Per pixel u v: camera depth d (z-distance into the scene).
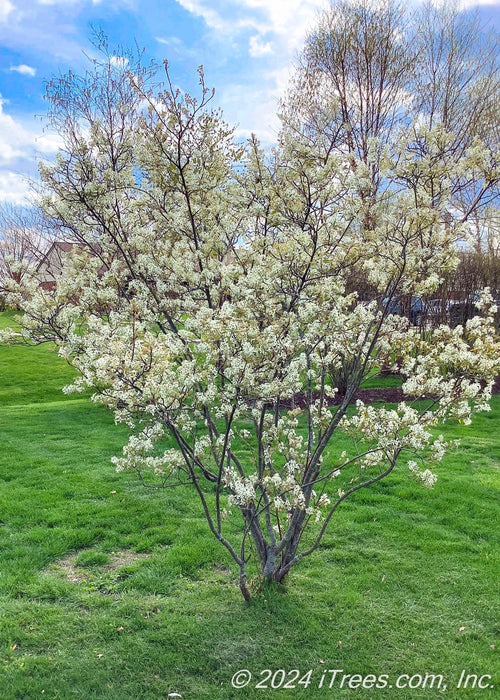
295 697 3.20
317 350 4.48
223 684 3.30
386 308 4.13
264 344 3.45
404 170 4.20
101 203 4.15
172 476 7.02
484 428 9.34
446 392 3.92
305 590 4.36
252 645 3.64
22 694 3.16
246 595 4.07
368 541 5.23
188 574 4.61
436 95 14.57
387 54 13.88
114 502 6.21
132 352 3.37
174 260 4.34
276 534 5.28
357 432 4.23
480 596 4.25
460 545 5.09
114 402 3.52
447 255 4.18
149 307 4.28
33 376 15.52
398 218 4.38
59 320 3.90
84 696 3.16
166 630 3.79
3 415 10.84
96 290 4.19
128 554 5.02
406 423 3.66
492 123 14.30
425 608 4.11
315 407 4.39
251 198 4.68
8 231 16.58
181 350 3.79
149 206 4.76
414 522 5.65
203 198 4.72
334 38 13.87
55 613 3.98
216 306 4.40
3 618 3.89
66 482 6.85
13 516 5.78
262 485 3.87
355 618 3.98
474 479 6.86
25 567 4.68
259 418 4.58
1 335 3.96
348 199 4.30
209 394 3.45
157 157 4.18
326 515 5.79
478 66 14.39
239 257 4.77
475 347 4.06
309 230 4.23
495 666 3.46
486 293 4.55
